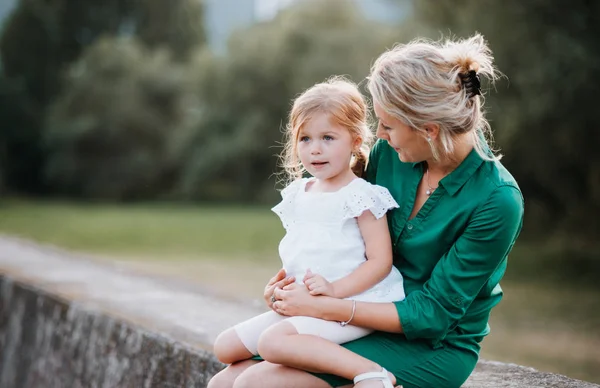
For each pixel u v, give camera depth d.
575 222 13.66
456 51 1.87
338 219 2.00
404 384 1.93
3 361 4.77
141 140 32.12
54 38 34.97
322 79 24.11
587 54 10.27
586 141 10.92
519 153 11.87
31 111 32.94
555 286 10.49
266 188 29.69
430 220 1.97
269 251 14.06
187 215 24.45
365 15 26.98
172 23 38.03
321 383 1.87
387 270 1.97
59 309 4.12
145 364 3.21
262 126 28.02
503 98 11.26
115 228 18.86
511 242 1.89
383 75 1.86
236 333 2.07
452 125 1.83
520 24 10.96
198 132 30.03
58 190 33.31
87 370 3.72
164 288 4.58
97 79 32.00
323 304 1.89
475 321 2.01
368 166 2.24
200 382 2.84
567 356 5.91
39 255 6.14
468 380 2.55
